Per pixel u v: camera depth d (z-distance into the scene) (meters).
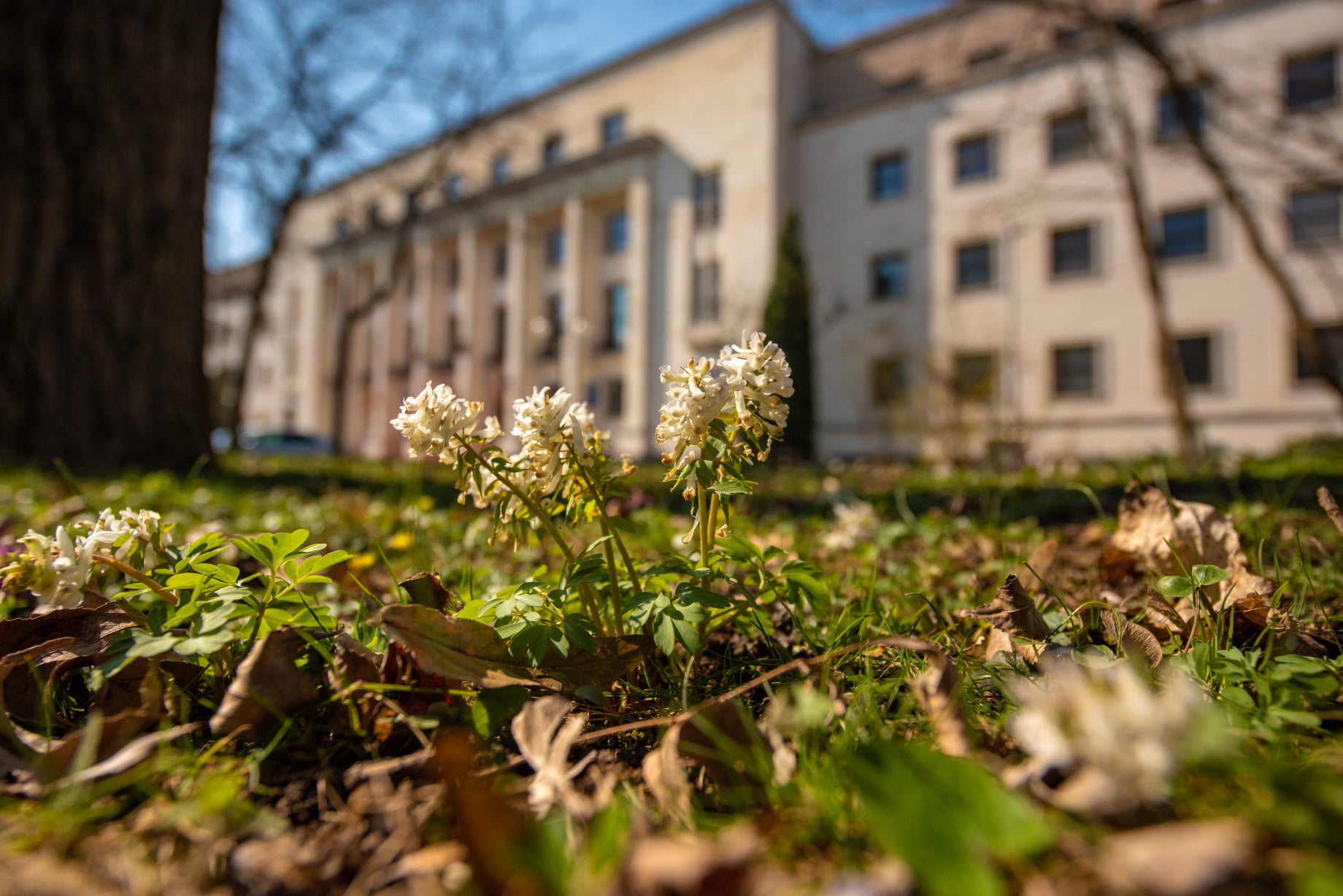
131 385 6.78
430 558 2.55
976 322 22.56
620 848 0.76
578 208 29.00
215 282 21.56
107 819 0.90
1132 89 20.23
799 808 0.87
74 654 1.23
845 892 0.64
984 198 22.47
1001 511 4.69
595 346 29.25
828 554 2.99
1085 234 21.22
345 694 1.09
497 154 21.48
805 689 0.94
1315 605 1.68
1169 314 20.11
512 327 30.78
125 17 6.76
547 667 1.29
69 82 6.51
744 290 24.75
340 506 4.73
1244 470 7.16
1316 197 18.56
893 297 23.88
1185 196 19.86
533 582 1.45
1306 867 0.67
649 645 1.35
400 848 0.84
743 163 25.33
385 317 35.47
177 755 1.01
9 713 1.16
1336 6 18.31
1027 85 21.52
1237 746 0.91
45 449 6.34
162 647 1.06
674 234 26.86
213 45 7.58
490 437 1.32
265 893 0.78
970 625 1.63
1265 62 18.95
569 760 1.12
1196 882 0.59
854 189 24.62
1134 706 0.67
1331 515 1.56
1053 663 1.23
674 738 0.98
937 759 0.77
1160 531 1.97
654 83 27.91
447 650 1.16
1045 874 0.69
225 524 3.65
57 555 1.21
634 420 26.91
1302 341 10.22
